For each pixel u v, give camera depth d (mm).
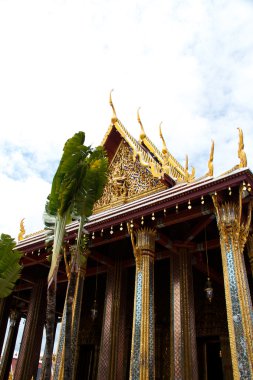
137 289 11203
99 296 17641
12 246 11422
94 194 9266
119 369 12344
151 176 14578
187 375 10562
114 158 16234
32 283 17297
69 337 8133
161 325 14945
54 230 9305
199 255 13664
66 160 8961
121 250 14539
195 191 10500
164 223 11719
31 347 15320
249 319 8625
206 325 14266
